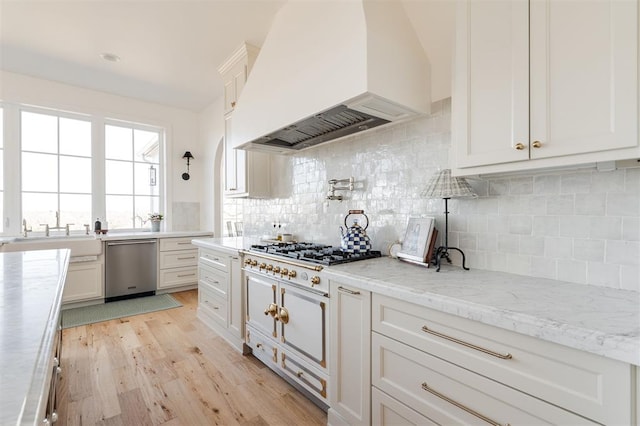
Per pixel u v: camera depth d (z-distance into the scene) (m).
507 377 0.93
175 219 4.56
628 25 0.91
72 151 3.86
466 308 1.00
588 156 1.00
